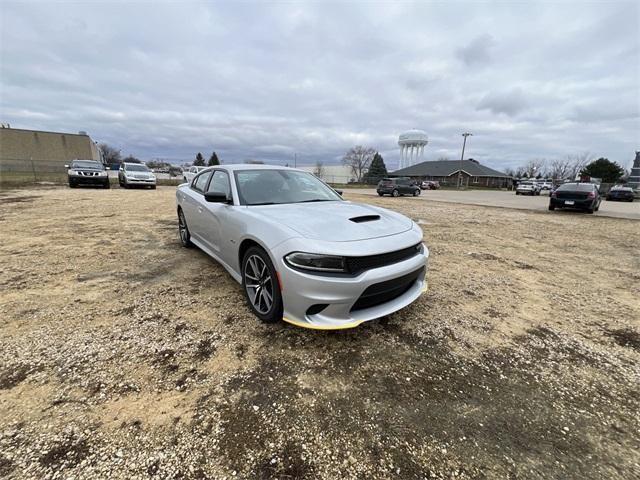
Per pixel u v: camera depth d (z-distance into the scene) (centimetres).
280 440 161
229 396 189
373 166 6569
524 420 179
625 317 309
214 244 368
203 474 143
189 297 320
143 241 545
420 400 192
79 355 222
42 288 333
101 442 155
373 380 208
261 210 300
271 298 260
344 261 229
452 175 5788
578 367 229
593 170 5309
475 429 172
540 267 473
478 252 553
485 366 227
